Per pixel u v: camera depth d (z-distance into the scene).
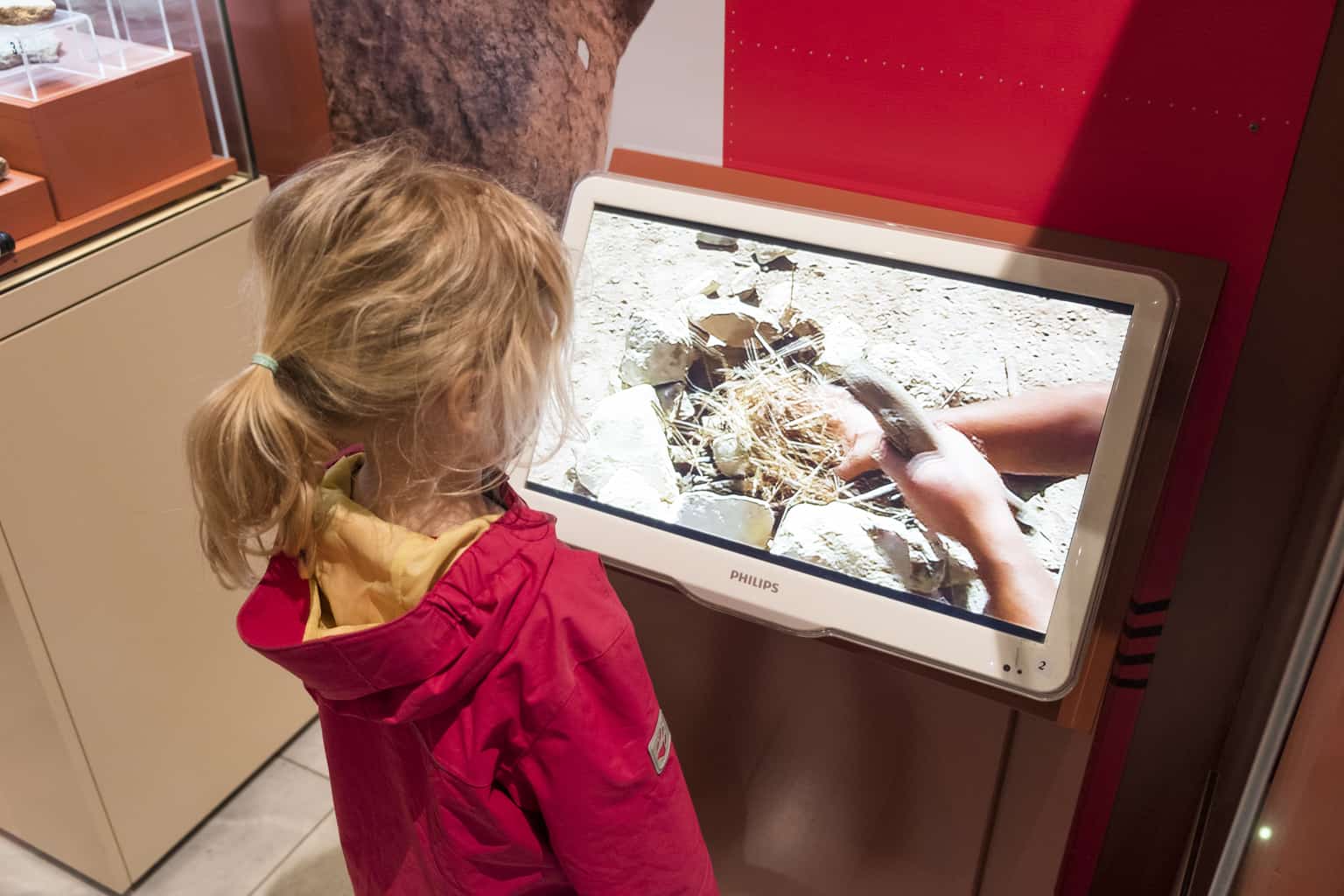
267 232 0.77
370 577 0.77
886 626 1.02
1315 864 0.75
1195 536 1.17
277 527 0.80
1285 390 1.06
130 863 1.65
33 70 1.29
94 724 1.53
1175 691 1.26
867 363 1.05
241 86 1.52
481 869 0.86
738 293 1.11
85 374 1.37
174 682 1.64
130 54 1.38
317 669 0.75
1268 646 1.07
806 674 1.19
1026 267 1.00
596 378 1.16
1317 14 0.92
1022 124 1.08
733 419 1.10
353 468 0.87
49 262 1.32
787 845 1.31
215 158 1.52
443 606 0.73
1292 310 1.03
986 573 0.99
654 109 1.29
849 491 1.05
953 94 1.10
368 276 0.72
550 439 1.16
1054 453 0.98
